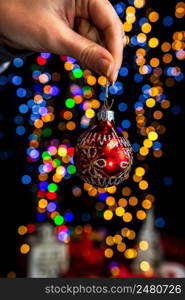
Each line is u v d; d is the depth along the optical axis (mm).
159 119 3355
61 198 3539
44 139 3377
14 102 3336
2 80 3049
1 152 3354
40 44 971
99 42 1031
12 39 1004
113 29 970
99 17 972
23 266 2018
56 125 3447
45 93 2984
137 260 1896
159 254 1930
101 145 904
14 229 3074
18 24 968
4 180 3305
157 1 3014
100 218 3354
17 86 3279
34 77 2885
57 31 939
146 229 1991
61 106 3406
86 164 912
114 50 968
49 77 2895
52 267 1838
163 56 2896
